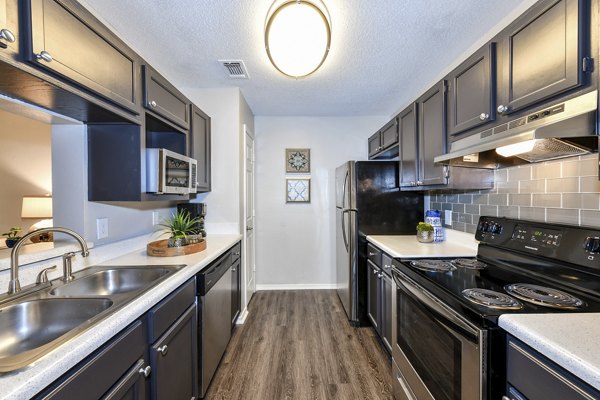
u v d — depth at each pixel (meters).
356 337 2.41
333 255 3.63
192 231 2.35
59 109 1.28
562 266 1.20
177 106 1.97
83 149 1.53
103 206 1.68
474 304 1.00
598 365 0.61
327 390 1.77
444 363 1.14
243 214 2.81
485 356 0.90
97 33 1.18
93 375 0.79
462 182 1.79
